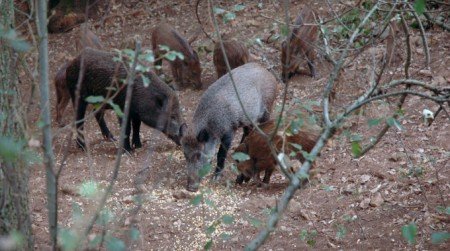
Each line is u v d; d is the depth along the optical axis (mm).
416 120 9391
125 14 14641
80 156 9547
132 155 9625
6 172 3760
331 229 7129
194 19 14508
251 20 13406
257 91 9125
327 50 6086
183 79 12133
